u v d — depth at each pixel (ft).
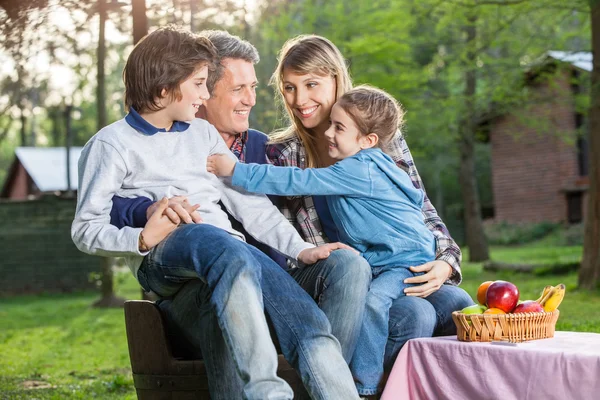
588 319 23.38
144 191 9.67
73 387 19.10
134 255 9.45
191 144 10.14
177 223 9.14
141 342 10.09
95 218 9.37
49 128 142.61
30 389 19.08
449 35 53.06
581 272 34.32
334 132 10.98
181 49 9.63
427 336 10.18
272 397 8.15
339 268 9.59
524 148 81.56
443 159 100.07
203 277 8.80
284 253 10.25
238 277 8.50
